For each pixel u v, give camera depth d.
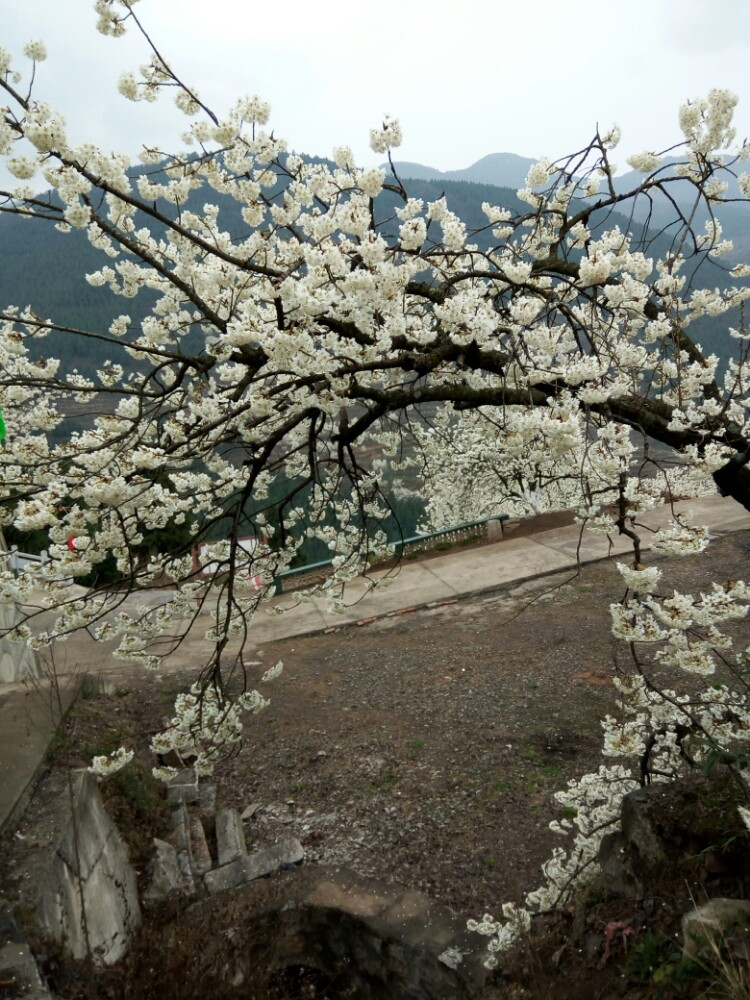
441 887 4.90
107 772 3.89
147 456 2.86
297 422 3.67
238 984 4.20
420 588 10.70
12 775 4.37
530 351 3.31
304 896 4.86
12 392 3.84
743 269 4.14
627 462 2.94
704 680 6.82
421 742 6.69
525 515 11.65
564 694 7.21
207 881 5.02
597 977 3.32
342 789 6.15
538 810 5.58
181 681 8.23
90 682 7.06
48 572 3.40
